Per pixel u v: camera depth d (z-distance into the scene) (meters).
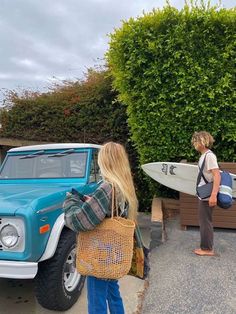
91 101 8.28
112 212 2.37
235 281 3.81
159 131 6.43
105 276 2.35
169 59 6.14
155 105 6.35
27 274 2.92
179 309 3.32
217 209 5.59
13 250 2.99
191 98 6.12
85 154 4.65
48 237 3.21
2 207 3.04
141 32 6.32
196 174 5.51
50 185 4.24
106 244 2.35
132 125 6.66
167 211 6.50
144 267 2.73
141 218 7.41
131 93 6.53
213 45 6.04
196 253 4.60
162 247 4.96
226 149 6.33
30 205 3.06
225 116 6.10
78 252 2.43
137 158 7.75
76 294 3.61
